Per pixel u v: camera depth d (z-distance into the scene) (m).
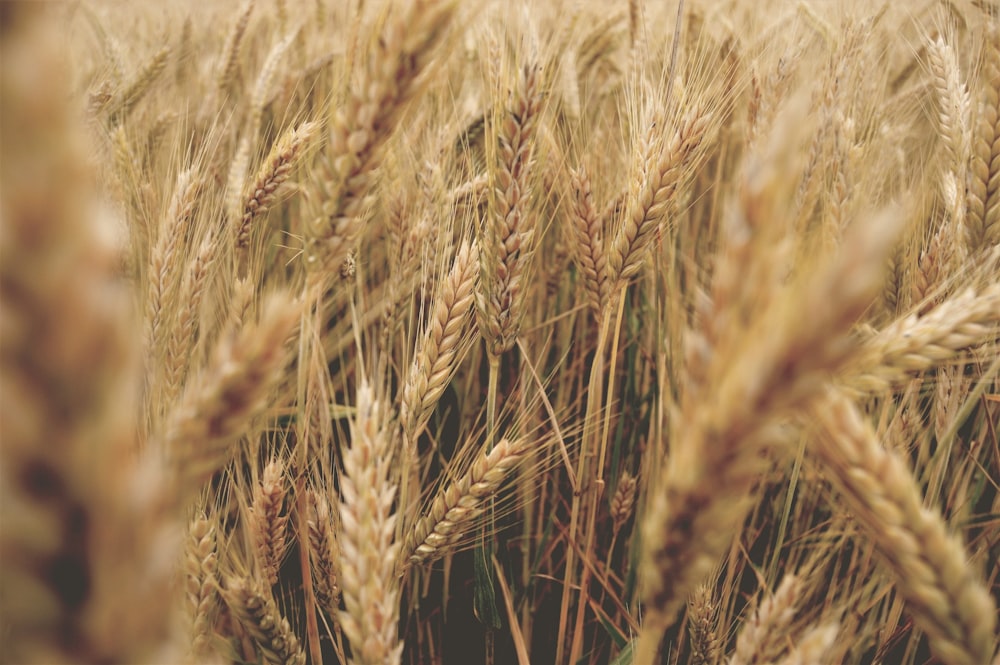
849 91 0.60
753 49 0.67
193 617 0.46
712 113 0.51
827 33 0.66
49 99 0.18
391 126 0.43
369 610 0.42
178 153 0.56
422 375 0.49
